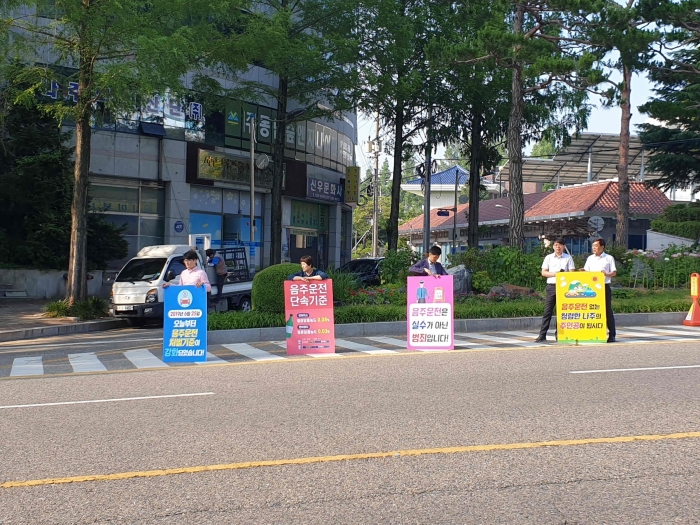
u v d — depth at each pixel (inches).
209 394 348.8
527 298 777.6
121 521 185.6
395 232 1299.2
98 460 239.6
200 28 801.6
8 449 254.4
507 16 1133.7
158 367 451.5
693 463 229.5
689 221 1488.7
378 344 564.4
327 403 322.0
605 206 1574.8
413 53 1210.6
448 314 514.3
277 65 1008.2
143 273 786.8
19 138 983.0
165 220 1187.3
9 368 462.6
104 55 752.3
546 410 303.4
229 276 843.4
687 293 857.5
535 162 2154.3
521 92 940.6
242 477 219.5
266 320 628.7
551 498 198.8
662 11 1016.2
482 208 2138.3
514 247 902.4
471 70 1208.8
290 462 233.6
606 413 297.3
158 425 285.7
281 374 407.8
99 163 1100.5
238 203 1327.5
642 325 704.4
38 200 991.0
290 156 1430.9
